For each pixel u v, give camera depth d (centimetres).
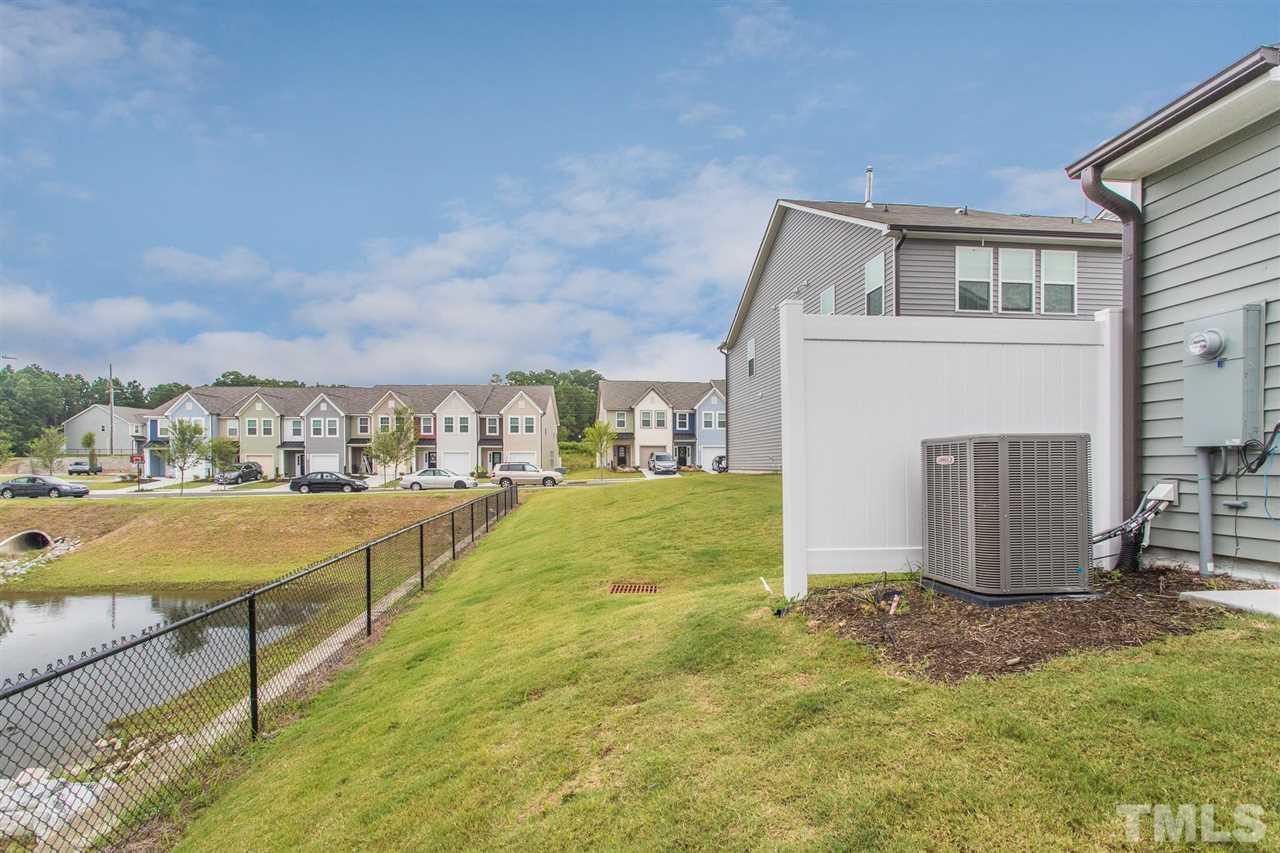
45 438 5003
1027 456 392
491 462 4891
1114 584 436
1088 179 505
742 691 342
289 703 557
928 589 435
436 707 441
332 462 4753
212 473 4675
